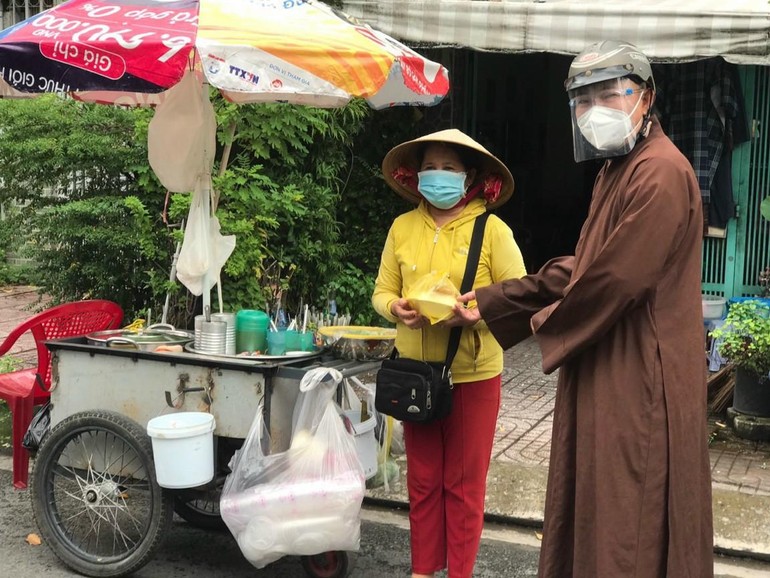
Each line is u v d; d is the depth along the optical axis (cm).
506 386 648
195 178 379
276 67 302
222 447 355
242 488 316
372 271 777
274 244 655
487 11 606
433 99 386
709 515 238
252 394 322
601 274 225
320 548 311
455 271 303
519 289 266
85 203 558
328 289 682
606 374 234
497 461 475
